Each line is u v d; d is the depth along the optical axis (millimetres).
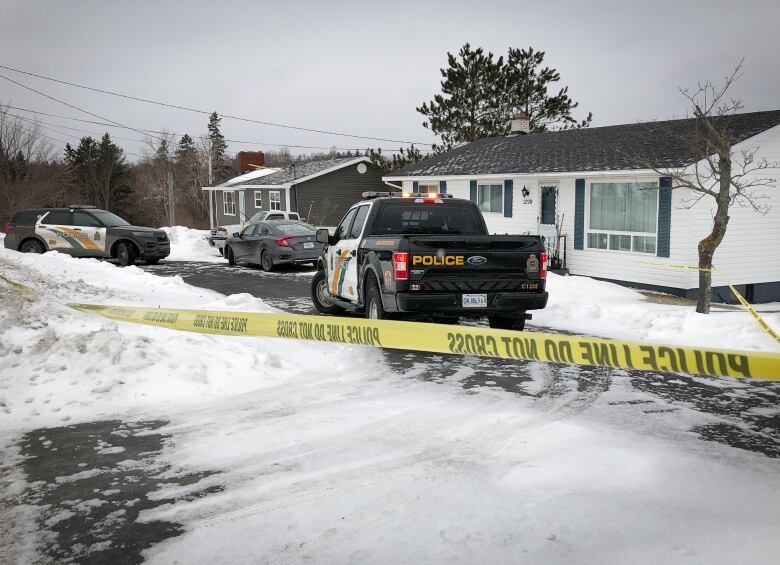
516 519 3789
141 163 83875
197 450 4926
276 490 4238
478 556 3422
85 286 12164
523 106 37188
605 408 5918
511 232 20344
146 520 3873
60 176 54281
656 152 16219
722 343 8789
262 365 7090
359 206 10133
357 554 3473
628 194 16438
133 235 20922
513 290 8125
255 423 5496
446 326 5492
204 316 7559
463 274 7945
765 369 4023
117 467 4625
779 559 3314
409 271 7801
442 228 9711
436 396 6277
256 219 27422
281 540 3629
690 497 4043
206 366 6828
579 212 17750
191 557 3477
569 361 4746
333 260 10422
